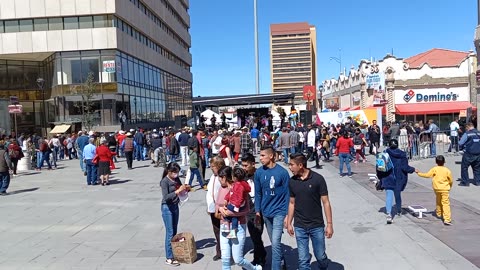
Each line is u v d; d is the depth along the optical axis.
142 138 27.42
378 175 9.48
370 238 8.11
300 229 5.62
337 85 63.44
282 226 6.02
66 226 10.13
